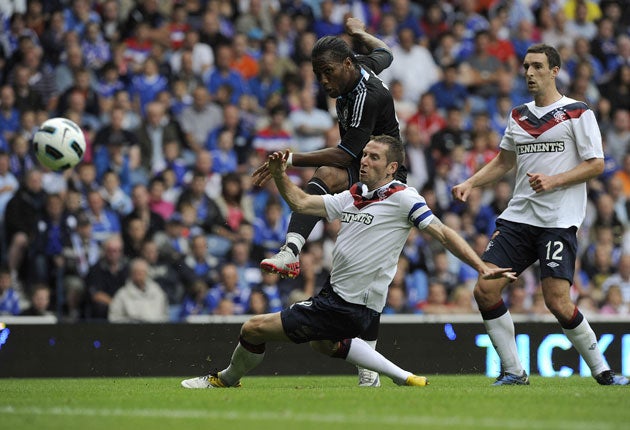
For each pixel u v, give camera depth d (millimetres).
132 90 41656
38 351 27812
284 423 12930
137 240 35438
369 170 18359
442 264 37719
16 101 39188
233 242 37312
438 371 28594
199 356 28109
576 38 51531
